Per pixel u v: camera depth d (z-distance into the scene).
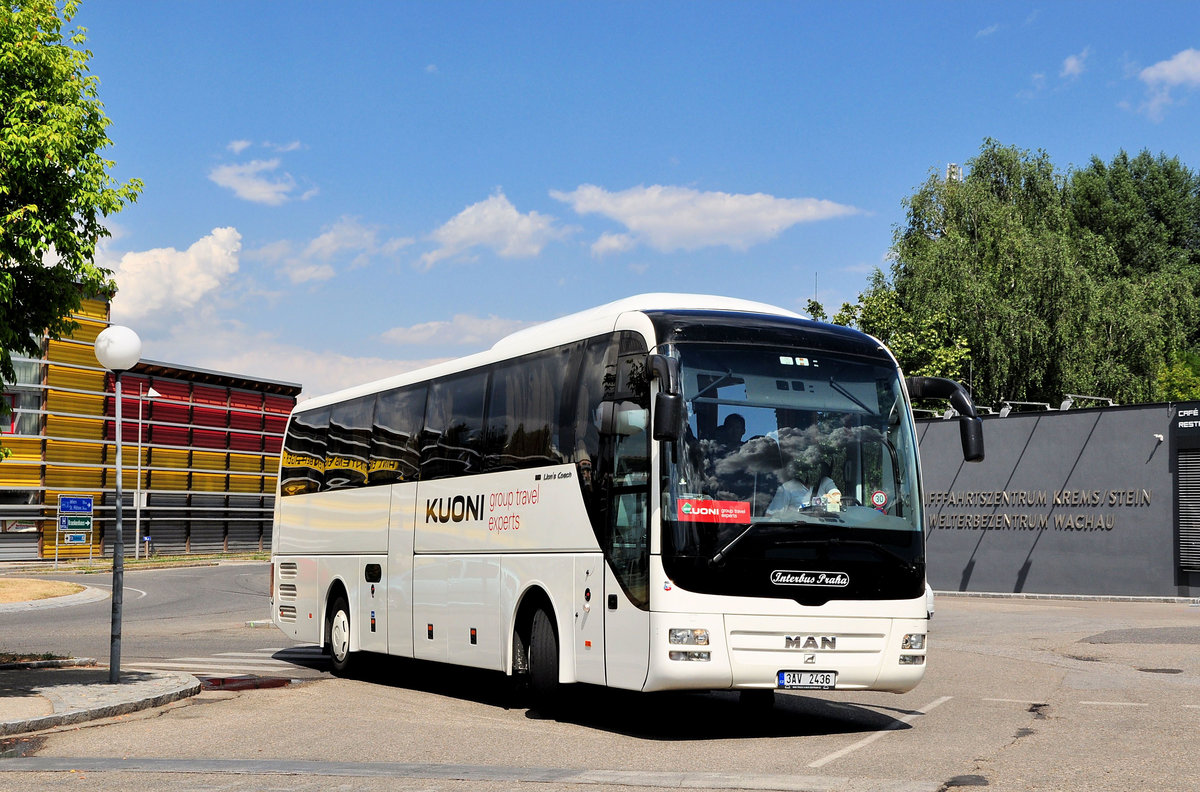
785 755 9.59
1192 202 79.56
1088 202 77.62
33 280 13.38
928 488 43.09
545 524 12.33
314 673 17.11
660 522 10.48
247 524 74.62
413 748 10.19
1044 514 39.66
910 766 8.91
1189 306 55.34
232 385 73.19
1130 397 52.19
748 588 10.45
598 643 11.23
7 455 13.30
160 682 14.29
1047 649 20.12
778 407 10.96
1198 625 24.94
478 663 13.51
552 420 12.48
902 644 10.84
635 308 11.62
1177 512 36.47
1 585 38.88
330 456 18.14
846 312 59.91
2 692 13.14
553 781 8.41
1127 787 7.95
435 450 14.98
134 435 66.31
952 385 11.67
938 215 55.72
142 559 63.84
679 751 9.91
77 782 8.58
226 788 8.27
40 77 13.14
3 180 12.54
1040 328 50.78
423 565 14.95
